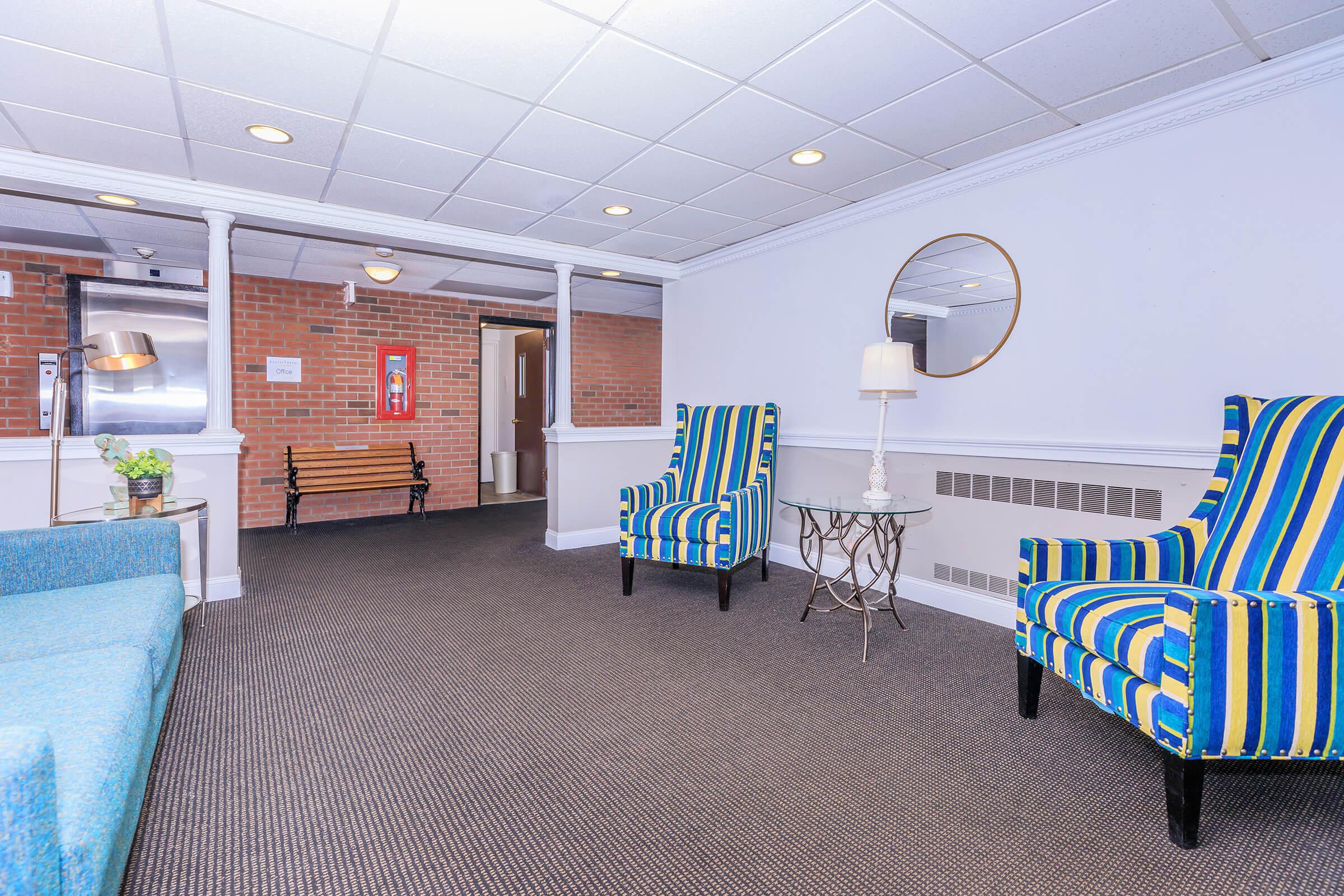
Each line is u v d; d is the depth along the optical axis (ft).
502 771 6.17
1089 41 7.29
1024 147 10.08
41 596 6.23
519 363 26.73
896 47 7.41
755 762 6.35
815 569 13.65
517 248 15.21
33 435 15.75
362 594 12.06
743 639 9.84
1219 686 4.87
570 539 16.06
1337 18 6.79
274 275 18.51
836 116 9.12
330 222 12.87
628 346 25.59
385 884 4.65
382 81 8.14
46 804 2.75
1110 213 9.29
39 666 4.58
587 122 9.29
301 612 10.94
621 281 18.92
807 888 4.66
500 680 8.29
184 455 11.01
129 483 9.05
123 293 16.55
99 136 9.67
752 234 14.89
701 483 13.58
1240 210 8.09
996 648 9.51
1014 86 8.29
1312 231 7.56
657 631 10.18
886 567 10.53
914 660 9.04
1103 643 5.85
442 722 7.14
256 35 7.14
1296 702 4.89
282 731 6.90
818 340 13.92
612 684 8.20
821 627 10.43
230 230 13.01
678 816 5.48
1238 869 4.83
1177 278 8.66
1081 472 9.63
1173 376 8.70
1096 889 4.63
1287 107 7.70
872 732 6.96
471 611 11.13
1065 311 9.83
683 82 8.19
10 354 15.52
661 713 7.38
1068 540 7.22
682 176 11.37
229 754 6.41
